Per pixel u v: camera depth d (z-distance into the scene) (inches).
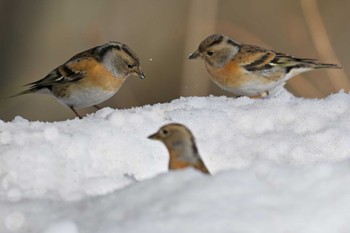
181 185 315.0
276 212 297.3
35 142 454.3
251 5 1107.9
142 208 305.1
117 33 1098.7
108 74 598.9
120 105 1012.5
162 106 522.0
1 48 1100.5
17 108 1040.8
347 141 467.5
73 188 421.4
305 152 461.1
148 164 452.1
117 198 318.0
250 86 647.8
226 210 297.4
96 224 302.8
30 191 408.8
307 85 916.6
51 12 1115.3
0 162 434.3
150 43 1091.9
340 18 1080.2
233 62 642.8
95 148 453.1
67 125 482.9
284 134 480.4
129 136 465.7
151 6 1102.4
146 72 1061.1
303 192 307.3
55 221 320.5
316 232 291.6
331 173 317.1
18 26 1112.8
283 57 646.5
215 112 496.7
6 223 327.3
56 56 1098.7
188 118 489.4
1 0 1159.6
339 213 296.5
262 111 500.4
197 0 972.6
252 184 312.0
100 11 1107.9
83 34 1099.3
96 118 496.4
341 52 1069.1
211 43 647.8
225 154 460.8
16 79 1090.7
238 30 1029.2
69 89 603.8
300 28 1087.6
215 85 989.8
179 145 377.4
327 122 491.2
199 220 292.8
